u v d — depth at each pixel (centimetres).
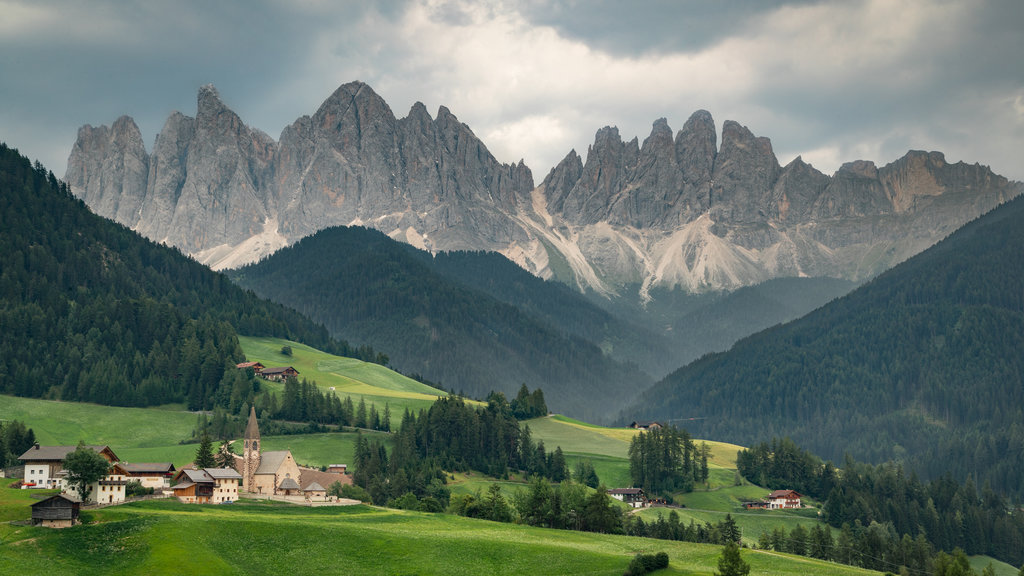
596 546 17125
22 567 13788
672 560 15900
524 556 15762
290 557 15238
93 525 15450
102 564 14225
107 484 17712
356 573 14788
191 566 14200
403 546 16000
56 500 15562
